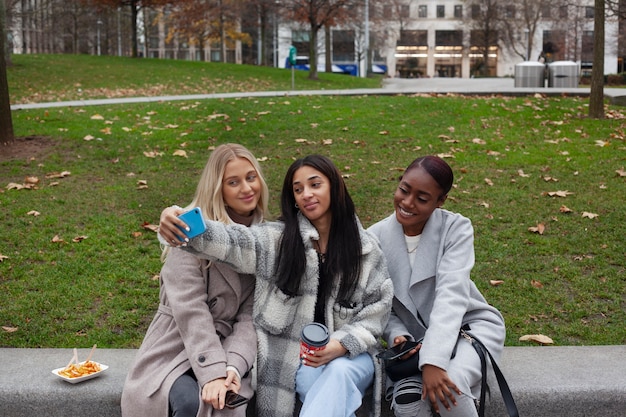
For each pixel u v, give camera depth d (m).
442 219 3.24
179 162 8.45
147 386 2.78
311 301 2.96
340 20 27.77
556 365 3.38
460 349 2.91
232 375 2.72
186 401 2.65
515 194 7.03
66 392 3.09
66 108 12.16
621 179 7.52
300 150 8.99
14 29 47.16
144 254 5.61
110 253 5.59
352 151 8.88
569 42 51.44
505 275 5.18
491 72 76.56
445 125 10.47
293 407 2.89
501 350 3.07
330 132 10.00
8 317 4.44
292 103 12.46
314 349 2.73
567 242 5.77
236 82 21.67
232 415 2.70
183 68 24.94
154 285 5.01
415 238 3.25
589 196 6.95
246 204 3.12
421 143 9.25
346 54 66.44
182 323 2.85
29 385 3.13
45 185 7.45
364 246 3.02
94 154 8.74
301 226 3.00
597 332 4.27
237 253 2.85
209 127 10.29
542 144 9.21
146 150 9.00
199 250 2.76
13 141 9.26
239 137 9.70
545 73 20.72
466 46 65.56
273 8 30.89
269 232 2.99
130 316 4.50
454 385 2.71
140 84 19.73
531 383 3.16
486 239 5.87
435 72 78.94
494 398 3.12
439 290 3.01
